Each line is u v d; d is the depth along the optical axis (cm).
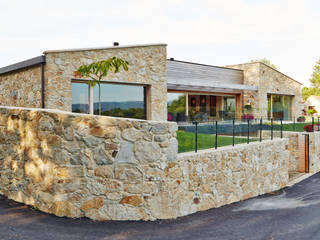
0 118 613
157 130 550
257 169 928
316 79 5269
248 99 2092
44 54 941
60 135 486
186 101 1783
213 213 663
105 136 511
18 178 571
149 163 542
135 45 1153
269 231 550
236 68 2158
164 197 559
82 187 500
